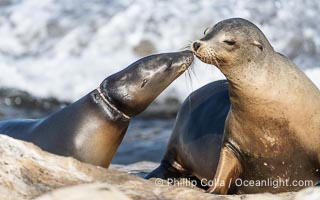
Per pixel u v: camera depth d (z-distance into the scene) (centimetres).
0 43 8588
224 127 3900
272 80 3634
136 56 8269
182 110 4403
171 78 4169
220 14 8431
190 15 8419
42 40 8556
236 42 3622
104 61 8225
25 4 8869
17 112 7825
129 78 4153
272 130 3675
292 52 8344
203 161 4169
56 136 4094
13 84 8125
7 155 2873
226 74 3681
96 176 2917
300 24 8469
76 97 8006
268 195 2916
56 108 7969
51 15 8700
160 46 8288
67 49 8425
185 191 2867
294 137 3678
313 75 8038
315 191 2778
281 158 3725
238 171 3816
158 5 8550
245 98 3656
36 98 8012
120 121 4169
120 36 8394
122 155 6344
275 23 8469
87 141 4088
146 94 4153
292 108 3641
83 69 8162
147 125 7212
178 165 4388
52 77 8156
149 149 6488
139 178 2950
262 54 3641
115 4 8681
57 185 2817
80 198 2477
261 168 3778
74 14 8675
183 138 4309
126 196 2588
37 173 2850
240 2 8531
